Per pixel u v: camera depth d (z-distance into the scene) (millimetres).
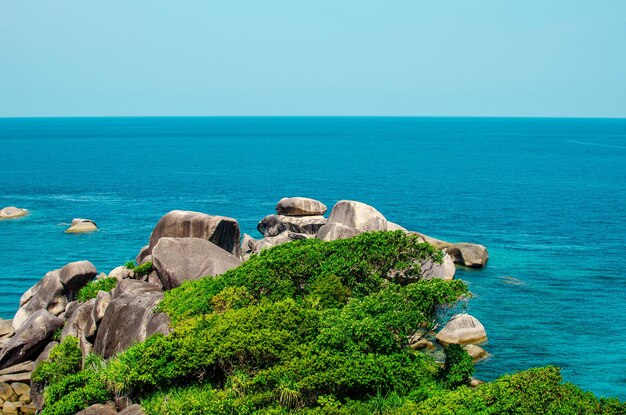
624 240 85250
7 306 59812
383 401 25984
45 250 80500
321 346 28281
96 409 29609
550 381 24906
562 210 110000
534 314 53844
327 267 36312
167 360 29375
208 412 25797
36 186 139125
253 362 28844
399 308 30109
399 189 137250
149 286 40656
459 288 31953
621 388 39812
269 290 35125
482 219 101375
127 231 92000
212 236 47062
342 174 166250
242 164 193375
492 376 41219
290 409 26281
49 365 37094
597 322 51969
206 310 33969
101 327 37562
